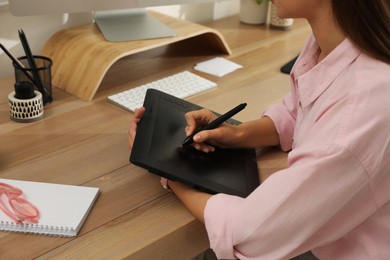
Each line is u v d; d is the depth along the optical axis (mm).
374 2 767
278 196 788
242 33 1860
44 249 800
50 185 937
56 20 1577
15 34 1497
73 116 1211
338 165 754
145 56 1597
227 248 831
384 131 745
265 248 813
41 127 1153
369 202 788
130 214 893
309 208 776
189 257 921
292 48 1730
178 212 908
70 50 1415
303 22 2031
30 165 1008
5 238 818
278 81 1459
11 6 1263
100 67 1311
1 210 858
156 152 961
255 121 1123
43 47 1492
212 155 1021
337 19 804
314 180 768
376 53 789
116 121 1199
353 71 806
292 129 1124
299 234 792
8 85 1366
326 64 854
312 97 880
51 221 841
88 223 862
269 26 1952
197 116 1059
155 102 1128
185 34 1538
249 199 823
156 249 848
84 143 1099
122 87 1375
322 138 780
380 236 852
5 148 1061
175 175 914
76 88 1322
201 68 1517
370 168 753
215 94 1356
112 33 1484
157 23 1590
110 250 807
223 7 2031
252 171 1017
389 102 750
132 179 988
